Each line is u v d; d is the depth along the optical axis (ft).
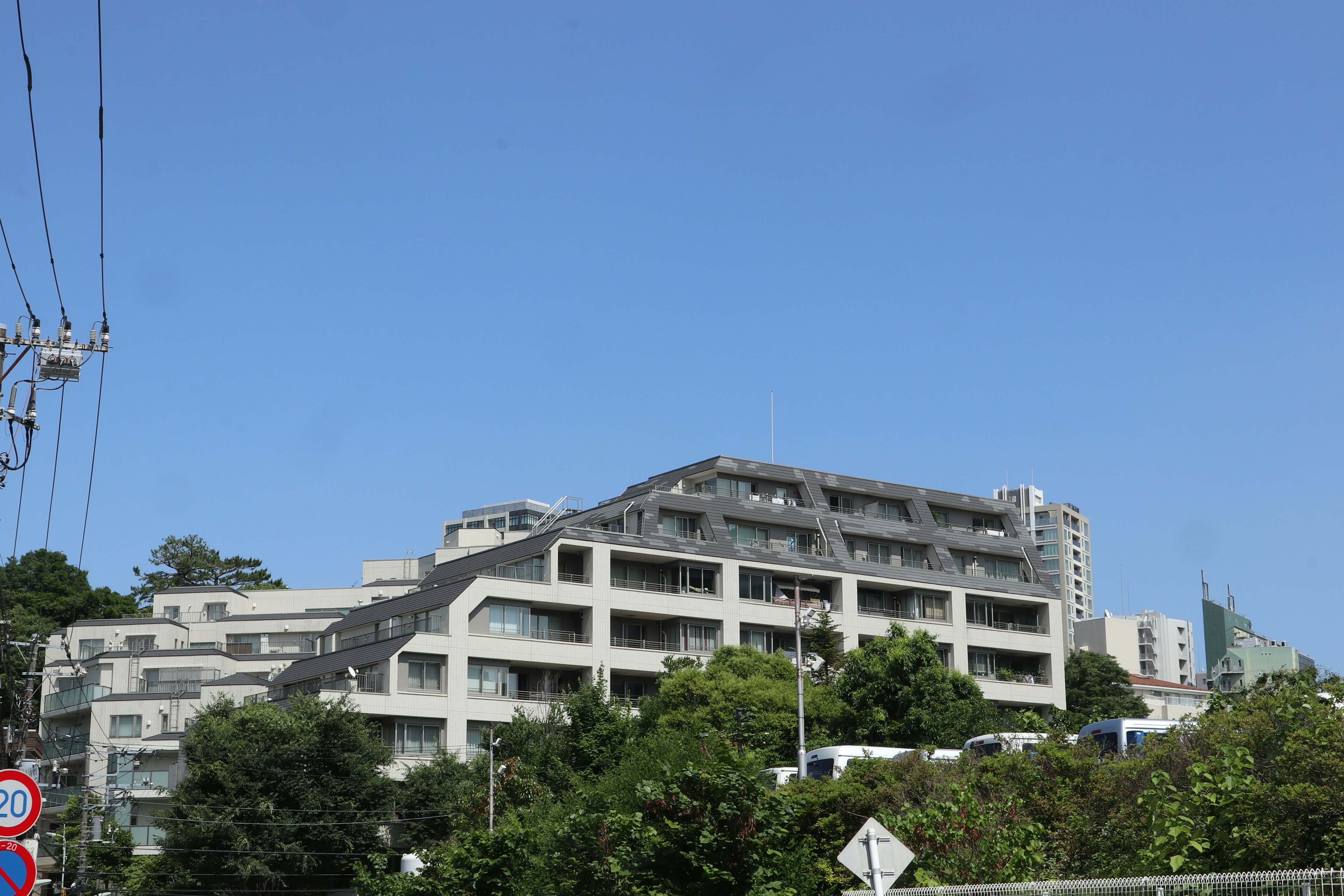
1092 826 78.89
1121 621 523.70
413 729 239.30
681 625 267.59
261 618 335.88
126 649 320.70
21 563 381.40
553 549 258.57
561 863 93.71
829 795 95.81
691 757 123.75
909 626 289.74
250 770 202.80
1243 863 60.03
